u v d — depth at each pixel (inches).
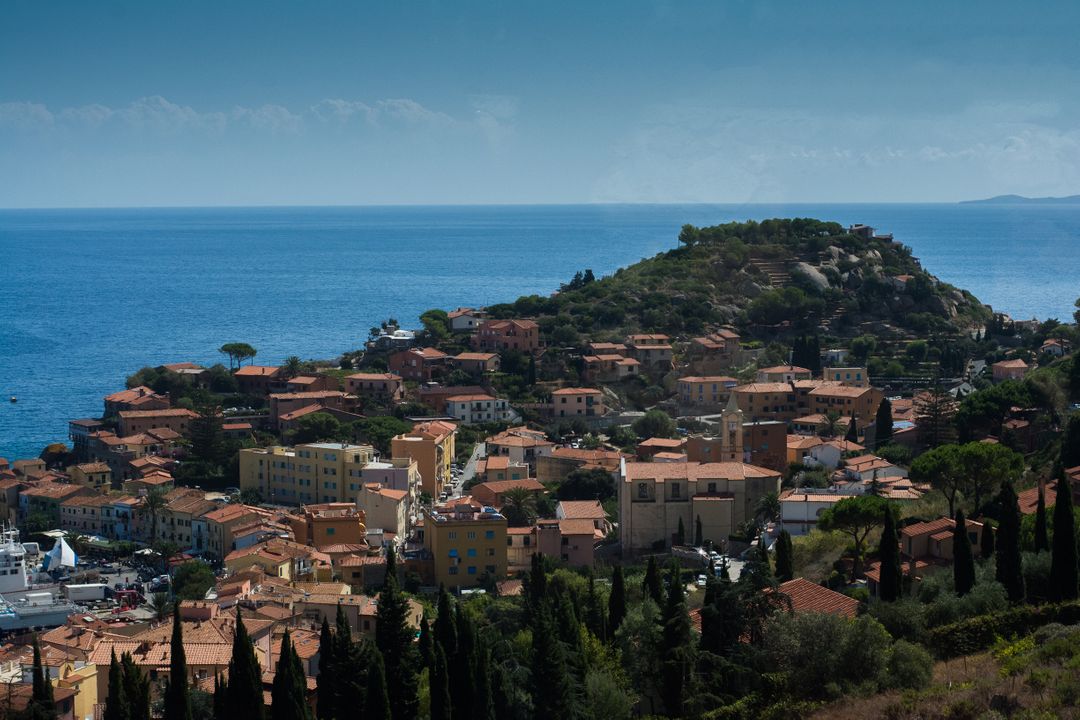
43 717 5880.9
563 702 5526.6
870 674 5334.6
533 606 7111.2
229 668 5625.0
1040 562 6437.0
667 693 5738.2
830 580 7598.4
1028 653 5251.0
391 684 5787.4
